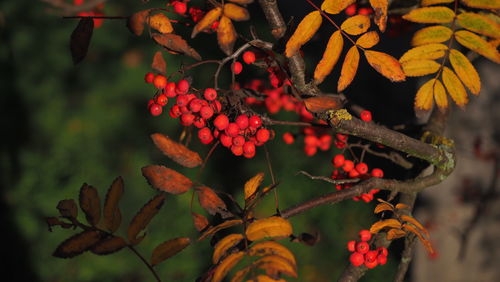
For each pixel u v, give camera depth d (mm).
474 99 3684
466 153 3760
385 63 1482
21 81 7434
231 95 1646
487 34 1565
